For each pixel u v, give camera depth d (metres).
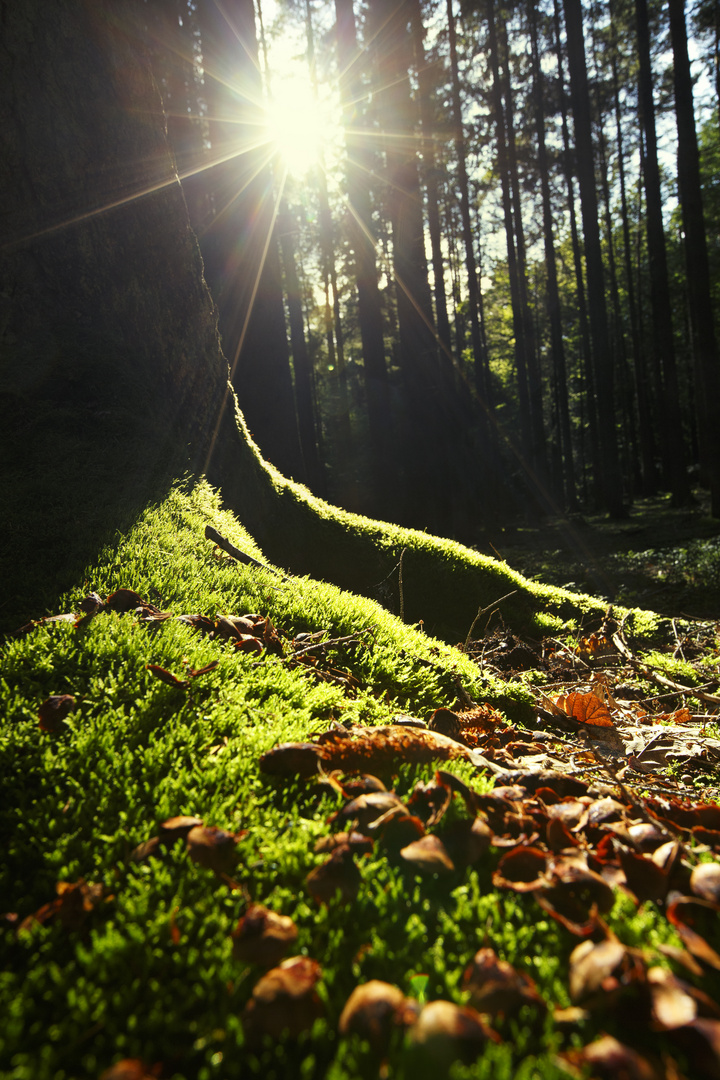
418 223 16.70
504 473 27.05
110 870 1.64
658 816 2.11
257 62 10.38
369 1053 1.15
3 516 3.83
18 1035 1.20
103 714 2.21
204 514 4.66
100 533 3.82
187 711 2.30
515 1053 1.17
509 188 26.89
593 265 20.77
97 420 4.86
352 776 2.09
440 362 17.97
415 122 16.20
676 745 3.36
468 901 1.56
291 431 10.45
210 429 5.94
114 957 1.36
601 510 28.48
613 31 25.86
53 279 5.15
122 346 5.38
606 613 6.24
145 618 2.95
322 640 3.42
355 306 39.50
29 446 4.53
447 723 2.68
